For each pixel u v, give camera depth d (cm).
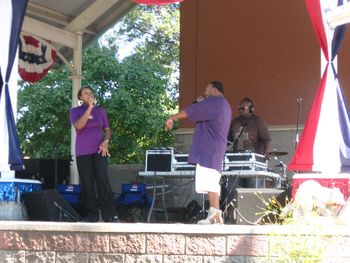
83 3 1116
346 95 1043
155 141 1859
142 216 1016
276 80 1109
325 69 645
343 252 540
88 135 781
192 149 682
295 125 1080
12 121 701
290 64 1102
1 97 697
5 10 706
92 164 781
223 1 1166
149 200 1014
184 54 1190
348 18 627
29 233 583
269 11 1128
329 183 624
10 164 694
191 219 941
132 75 1839
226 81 1150
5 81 700
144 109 1806
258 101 1121
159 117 1830
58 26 1161
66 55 1243
